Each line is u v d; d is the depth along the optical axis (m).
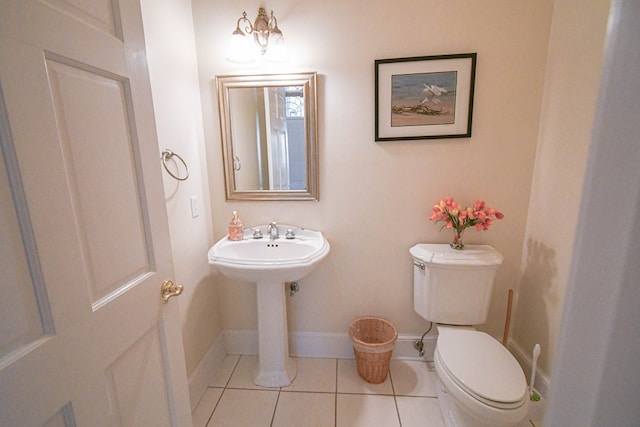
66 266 0.60
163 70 1.33
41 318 0.56
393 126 1.60
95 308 0.67
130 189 0.79
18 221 0.52
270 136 1.67
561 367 0.34
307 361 1.88
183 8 1.49
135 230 0.81
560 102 1.38
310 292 1.86
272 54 1.49
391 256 1.77
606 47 0.27
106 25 0.71
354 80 1.58
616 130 0.27
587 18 1.23
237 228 1.69
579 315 0.31
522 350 1.68
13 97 0.50
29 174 0.53
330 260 1.80
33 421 0.54
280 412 1.51
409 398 1.58
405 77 1.54
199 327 1.66
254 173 1.72
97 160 0.68
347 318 1.87
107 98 0.71
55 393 0.58
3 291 0.50
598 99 0.28
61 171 0.59
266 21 1.50
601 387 0.30
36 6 0.54
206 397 1.61
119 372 0.75
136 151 0.81
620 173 0.26
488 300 1.55
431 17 1.49
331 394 1.61
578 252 0.31
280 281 1.47
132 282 0.80
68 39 0.60
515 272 1.71
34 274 0.54
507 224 1.66
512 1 1.44
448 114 1.56
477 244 1.69
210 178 1.75
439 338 1.42
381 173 1.67
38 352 0.54
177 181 1.44
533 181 1.58
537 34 1.45
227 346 1.95
